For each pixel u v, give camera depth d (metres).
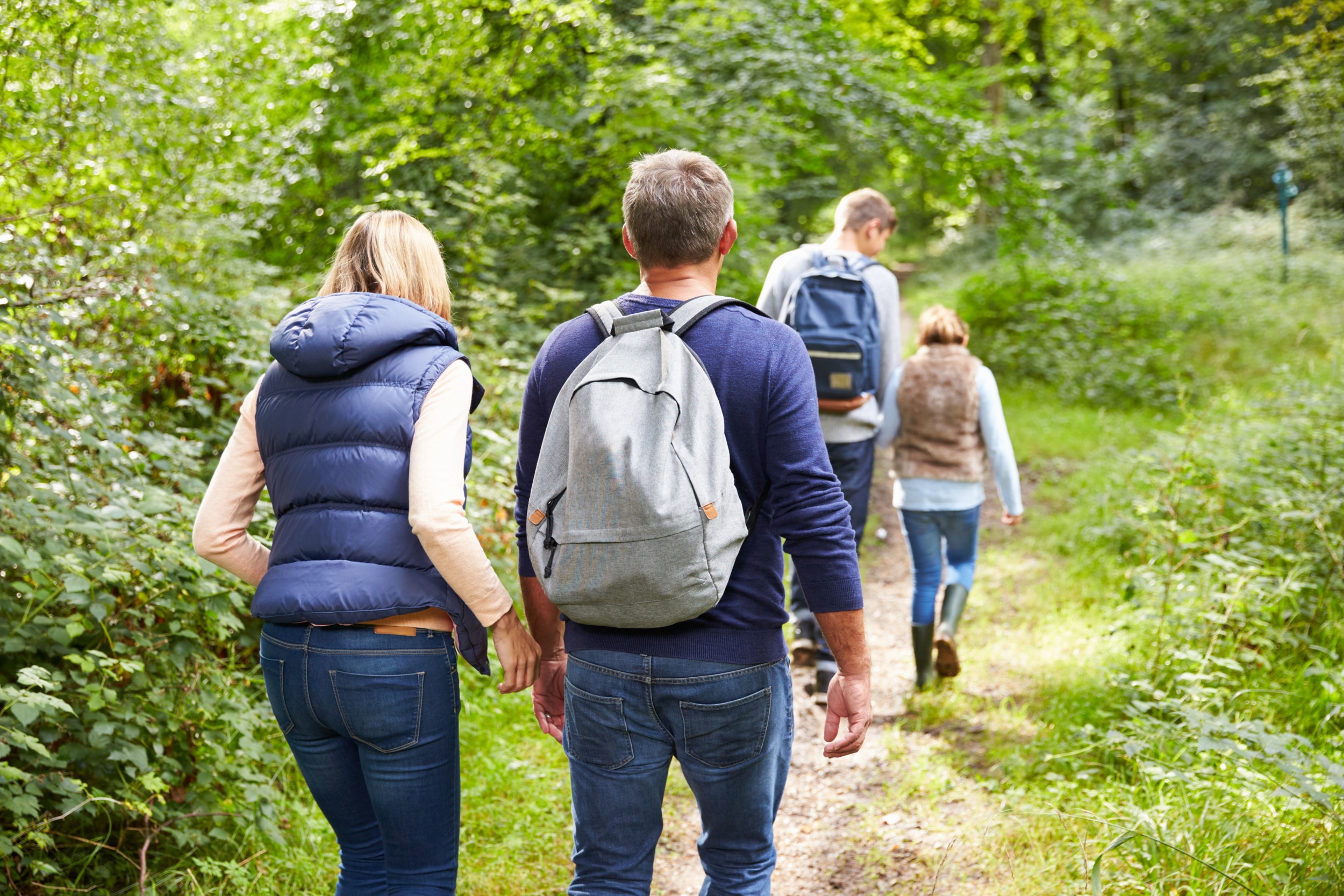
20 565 2.38
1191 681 3.25
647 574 1.55
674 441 1.60
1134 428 8.32
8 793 2.12
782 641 1.75
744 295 7.68
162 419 3.89
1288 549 4.19
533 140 6.84
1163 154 19.16
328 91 7.57
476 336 5.30
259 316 4.41
